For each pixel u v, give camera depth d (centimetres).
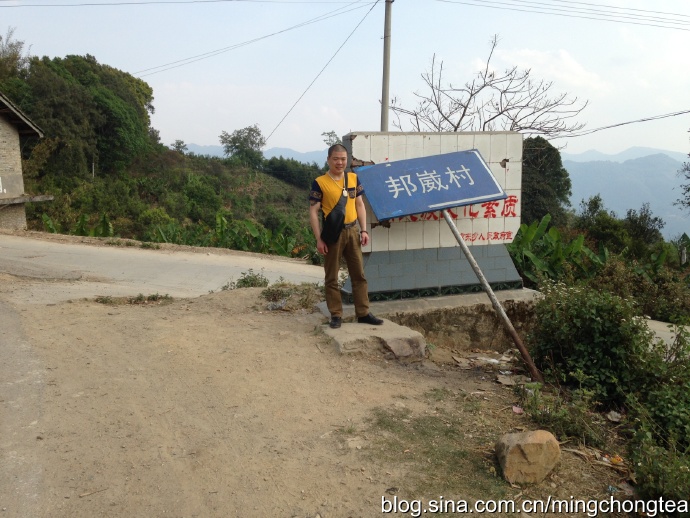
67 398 382
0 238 1444
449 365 514
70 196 3250
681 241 1605
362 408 377
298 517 262
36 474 289
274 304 626
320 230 516
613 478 305
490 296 509
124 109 4244
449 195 551
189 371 435
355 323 539
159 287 986
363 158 576
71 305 654
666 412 369
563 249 1077
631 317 448
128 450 317
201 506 269
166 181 4522
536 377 462
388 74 1462
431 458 313
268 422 354
